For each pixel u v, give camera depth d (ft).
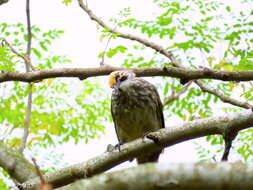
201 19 44.01
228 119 26.23
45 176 27.55
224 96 35.53
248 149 40.60
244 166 13.26
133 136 41.39
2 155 34.78
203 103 45.37
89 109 47.78
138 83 40.14
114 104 40.81
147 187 13.25
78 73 31.09
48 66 43.27
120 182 13.35
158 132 27.17
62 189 22.17
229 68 41.37
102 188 13.35
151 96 40.24
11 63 35.94
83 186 13.42
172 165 13.42
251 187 13.05
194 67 44.42
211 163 13.44
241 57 39.91
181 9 44.01
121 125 40.96
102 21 37.63
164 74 30.45
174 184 13.19
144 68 30.71
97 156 27.58
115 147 27.78
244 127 26.04
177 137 26.96
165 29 42.88
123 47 36.86
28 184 27.63
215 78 29.68
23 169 34.30
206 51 43.27
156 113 40.91
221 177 13.12
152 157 38.01
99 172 27.40
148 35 42.70
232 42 40.45
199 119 26.99
